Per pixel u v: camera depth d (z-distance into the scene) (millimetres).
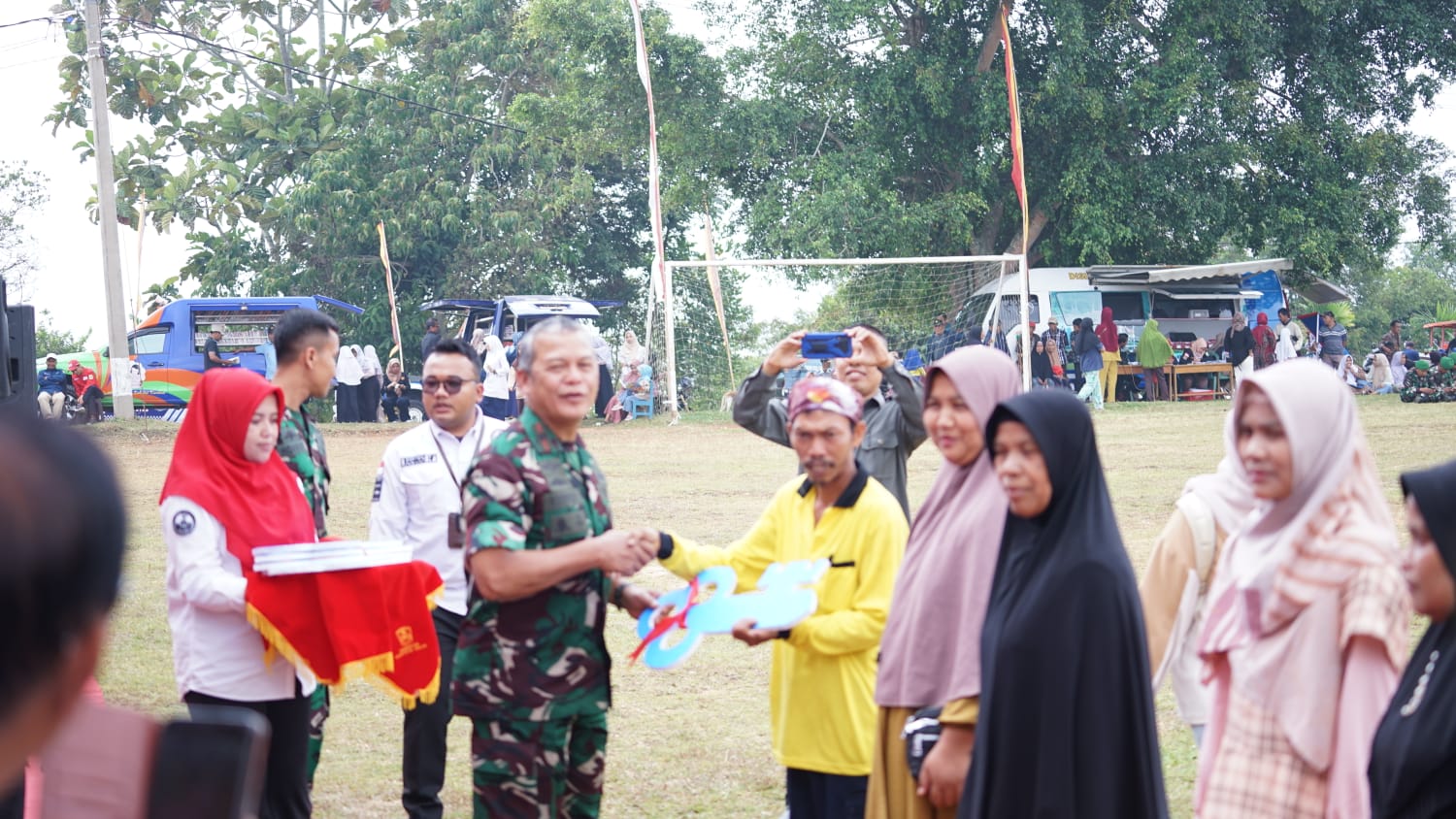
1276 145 29250
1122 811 3170
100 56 22672
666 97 29672
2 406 951
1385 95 30953
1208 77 28266
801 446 4133
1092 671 3172
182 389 27438
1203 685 3717
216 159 37062
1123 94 28391
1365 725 3072
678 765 6023
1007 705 3250
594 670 4043
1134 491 13281
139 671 7695
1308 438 3191
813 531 4258
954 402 3715
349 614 4453
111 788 1355
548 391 3924
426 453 5668
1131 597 3221
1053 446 3264
